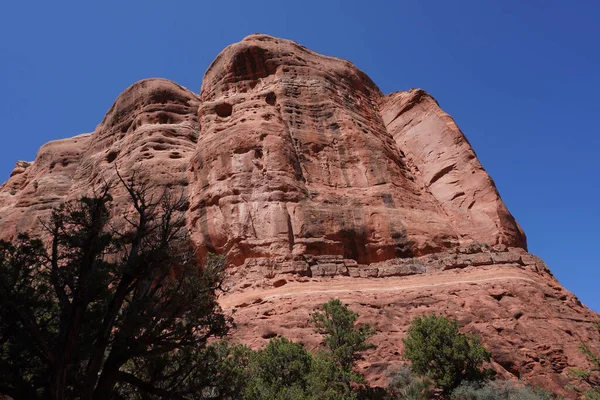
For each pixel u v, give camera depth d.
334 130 35.31
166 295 11.34
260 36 42.03
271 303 22.78
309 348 19.09
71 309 9.47
